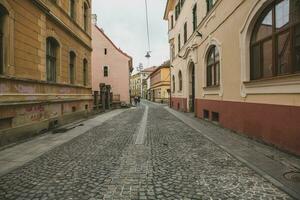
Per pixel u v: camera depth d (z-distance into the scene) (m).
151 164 6.01
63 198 4.14
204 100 15.46
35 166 5.95
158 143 8.54
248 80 9.14
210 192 4.34
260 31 8.47
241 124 9.71
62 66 13.74
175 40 28.36
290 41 6.85
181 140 9.06
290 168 5.55
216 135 9.93
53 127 12.11
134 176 5.16
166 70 54.56
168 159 6.46
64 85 14.00
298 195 4.13
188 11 20.42
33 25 10.38
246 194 4.25
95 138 9.66
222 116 11.97
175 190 4.43
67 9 14.70
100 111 23.67
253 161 6.11
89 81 19.84
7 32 8.63
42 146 8.23
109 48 38.91
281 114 7.03
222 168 5.68
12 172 5.51
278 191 4.37
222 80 11.80
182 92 24.52
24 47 9.67
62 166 5.91
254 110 8.58
